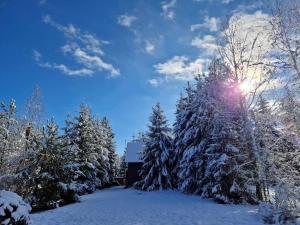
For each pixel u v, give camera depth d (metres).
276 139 12.91
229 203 17.44
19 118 18.66
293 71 11.65
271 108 13.15
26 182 18.00
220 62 15.70
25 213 11.25
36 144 19.19
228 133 18.27
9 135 16.73
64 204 20.38
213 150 19.88
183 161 25.80
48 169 19.20
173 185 31.39
